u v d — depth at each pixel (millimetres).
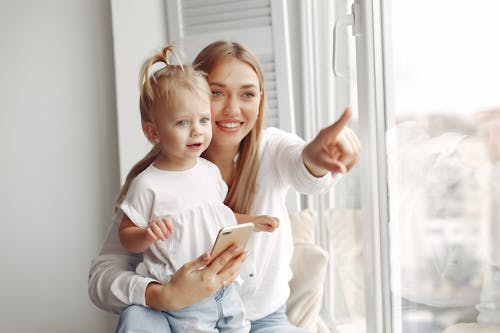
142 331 1455
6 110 3023
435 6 1110
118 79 2805
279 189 1753
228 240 1429
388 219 1479
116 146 3020
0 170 3045
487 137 929
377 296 1533
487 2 917
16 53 3002
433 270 1174
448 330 1110
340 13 1954
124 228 1553
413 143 1257
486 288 952
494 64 897
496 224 912
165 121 1526
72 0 2992
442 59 1088
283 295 1764
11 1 2986
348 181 1916
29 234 3068
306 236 2223
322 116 2459
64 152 3031
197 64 1700
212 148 1740
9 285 3082
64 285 3076
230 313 1567
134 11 2791
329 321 2383
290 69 2570
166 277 1522
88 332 3088
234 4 2596
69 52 3004
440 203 1123
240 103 1665
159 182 1559
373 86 1492
